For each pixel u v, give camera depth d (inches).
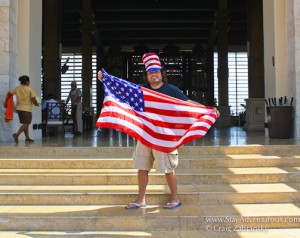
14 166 220.7
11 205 177.3
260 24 576.4
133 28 957.2
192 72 896.9
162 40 1058.1
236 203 177.9
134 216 158.7
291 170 206.8
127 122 160.2
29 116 303.3
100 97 910.4
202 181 197.6
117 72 911.0
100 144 283.1
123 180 199.2
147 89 168.2
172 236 152.1
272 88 362.9
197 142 287.3
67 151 244.2
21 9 341.1
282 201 179.5
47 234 154.3
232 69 1096.8
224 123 714.8
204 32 1010.1
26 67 339.6
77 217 158.9
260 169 211.2
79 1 791.7
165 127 162.9
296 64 311.9
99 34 968.9
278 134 321.7
